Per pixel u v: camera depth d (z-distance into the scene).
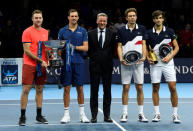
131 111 7.91
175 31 15.77
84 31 6.79
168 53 6.77
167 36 6.84
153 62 6.80
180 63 13.92
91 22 16.42
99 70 6.75
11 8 17.19
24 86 6.63
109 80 6.79
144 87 12.68
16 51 14.51
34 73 6.67
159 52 6.81
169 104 8.92
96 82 6.77
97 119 7.05
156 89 6.86
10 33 14.54
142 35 6.81
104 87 6.80
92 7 17.38
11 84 13.12
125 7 17.58
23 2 17.38
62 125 6.48
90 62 6.82
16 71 13.18
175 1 17.91
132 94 11.03
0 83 13.10
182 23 16.28
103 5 17.59
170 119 7.03
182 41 14.94
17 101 9.70
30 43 6.58
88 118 7.20
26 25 15.45
